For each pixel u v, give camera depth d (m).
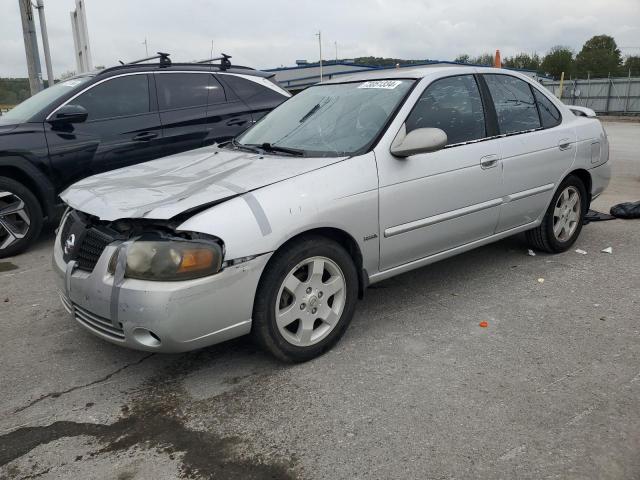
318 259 3.25
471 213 4.10
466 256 5.20
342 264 3.36
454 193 3.93
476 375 3.13
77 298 3.07
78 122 5.88
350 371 3.22
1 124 5.73
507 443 2.54
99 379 3.24
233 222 2.89
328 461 2.47
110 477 2.42
